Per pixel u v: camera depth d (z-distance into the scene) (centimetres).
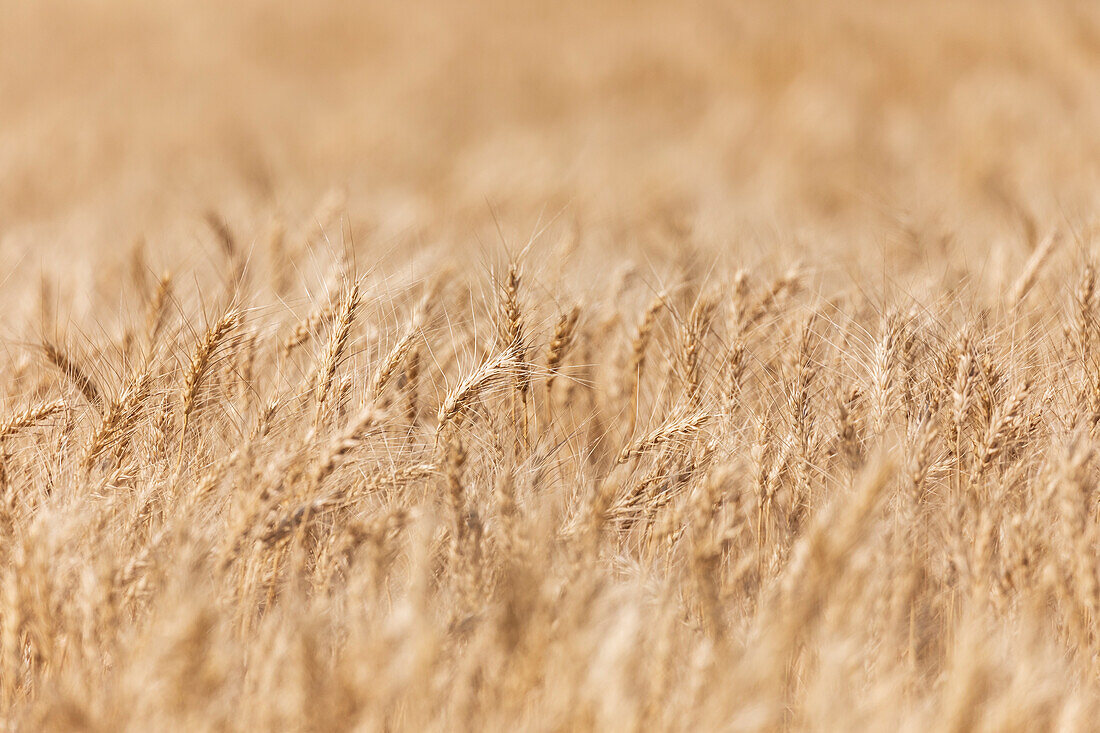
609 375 388
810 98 965
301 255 404
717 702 351
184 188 732
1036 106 835
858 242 453
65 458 368
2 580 359
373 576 358
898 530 364
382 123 991
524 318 375
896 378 372
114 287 414
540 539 357
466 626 356
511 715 353
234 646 356
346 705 351
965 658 353
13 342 383
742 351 379
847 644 353
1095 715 357
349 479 367
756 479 369
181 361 374
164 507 364
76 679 353
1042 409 372
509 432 373
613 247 438
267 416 367
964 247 418
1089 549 362
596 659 353
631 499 368
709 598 357
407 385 374
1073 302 380
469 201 630
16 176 773
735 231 450
